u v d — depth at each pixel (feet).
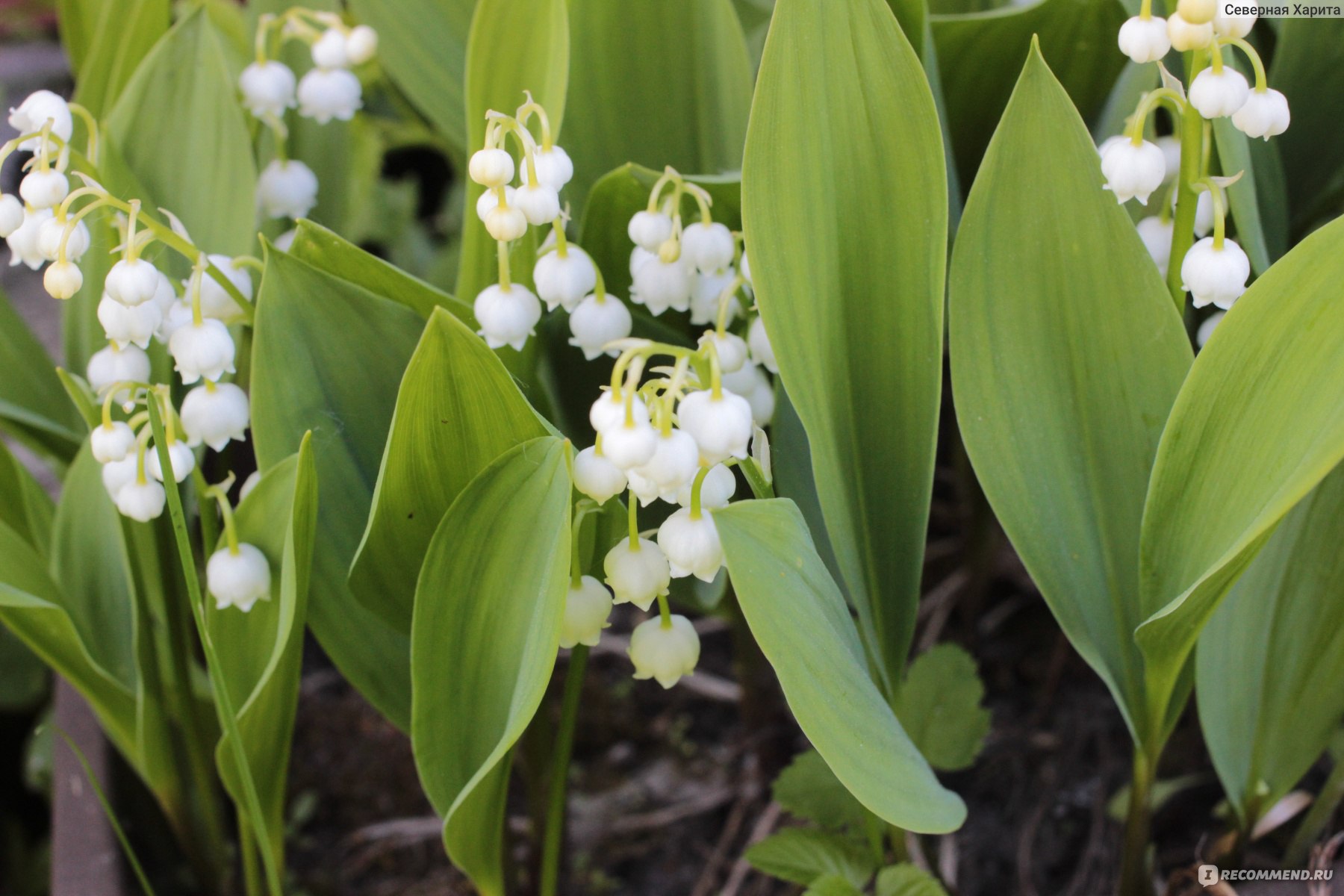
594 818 1.62
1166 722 1.37
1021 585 1.70
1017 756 1.60
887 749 1.24
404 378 1.23
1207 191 1.31
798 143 1.27
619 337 1.33
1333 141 1.48
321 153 1.58
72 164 1.35
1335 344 1.20
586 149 1.45
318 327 1.32
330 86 1.47
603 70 1.43
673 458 1.20
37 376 1.51
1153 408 1.30
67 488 1.42
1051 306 1.30
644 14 1.42
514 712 1.24
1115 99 1.42
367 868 1.60
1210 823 1.52
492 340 1.32
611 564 1.25
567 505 1.20
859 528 1.34
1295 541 1.36
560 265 1.32
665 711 1.70
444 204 2.58
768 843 1.40
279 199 1.48
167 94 1.45
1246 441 1.24
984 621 1.69
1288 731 1.38
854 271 1.30
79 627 1.43
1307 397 1.21
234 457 1.53
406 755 1.67
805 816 1.42
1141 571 1.28
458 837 1.29
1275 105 1.26
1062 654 1.62
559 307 1.41
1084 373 1.30
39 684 1.70
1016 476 1.31
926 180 1.28
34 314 2.22
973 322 1.30
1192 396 1.24
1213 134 1.34
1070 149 1.27
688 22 1.43
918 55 1.38
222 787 1.59
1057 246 1.29
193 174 1.45
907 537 1.33
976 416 1.30
